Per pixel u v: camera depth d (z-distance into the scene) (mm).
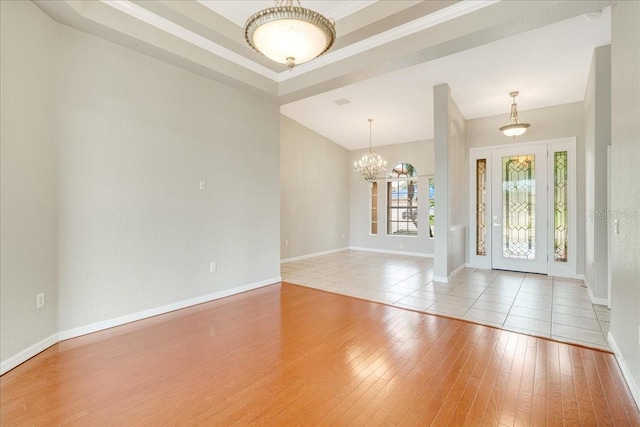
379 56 3576
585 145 5090
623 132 2316
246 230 4652
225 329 3225
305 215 7734
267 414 1907
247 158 4637
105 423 1826
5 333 2387
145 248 3492
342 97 5719
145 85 3463
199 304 4023
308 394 2109
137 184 3412
